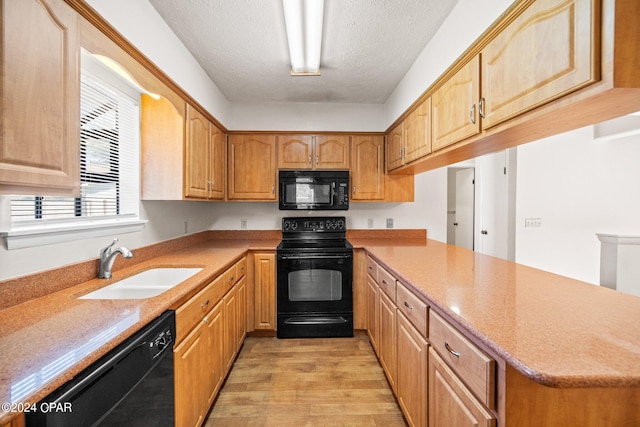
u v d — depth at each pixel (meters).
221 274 1.90
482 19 1.34
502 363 0.79
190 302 1.39
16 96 0.81
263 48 2.03
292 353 2.46
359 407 1.81
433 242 2.98
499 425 0.80
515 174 3.62
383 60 2.19
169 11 1.64
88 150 1.53
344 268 2.73
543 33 1.00
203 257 2.14
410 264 1.85
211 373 1.69
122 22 1.34
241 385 2.02
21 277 1.12
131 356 0.92
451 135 1.66
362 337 2.76
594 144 3.71
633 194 3.75
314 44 1.84
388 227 3.33
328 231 3.17
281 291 2.71
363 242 3.01
